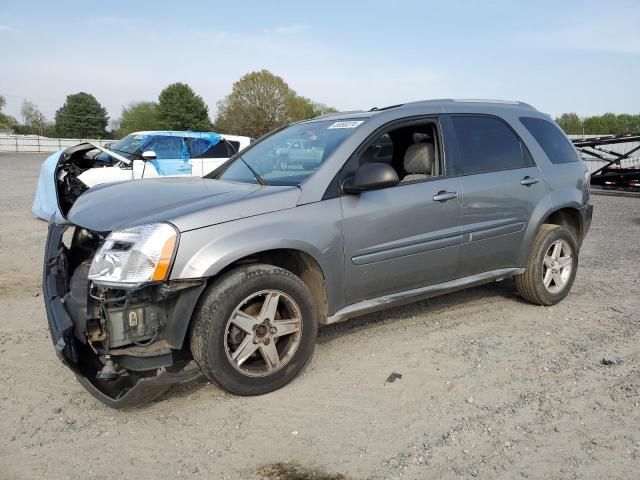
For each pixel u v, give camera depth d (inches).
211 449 114.0
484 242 178.5
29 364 154.4
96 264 123.4
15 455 111.3
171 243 122.2
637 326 183.6
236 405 131.9
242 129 2630.4
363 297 155.8
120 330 122.1
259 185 152.4
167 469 107.3
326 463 109.0
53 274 143.3
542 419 124.6
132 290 119.0
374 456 111.2
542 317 192.7
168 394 137.5
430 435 118.6
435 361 155.9
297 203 140.9
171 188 154.8
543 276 199.3
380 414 127.5
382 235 153.6
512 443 115.4
